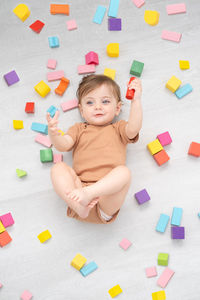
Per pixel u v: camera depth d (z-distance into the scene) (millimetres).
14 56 1527
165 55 1523
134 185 1435
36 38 1540
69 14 1553
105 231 1408
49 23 1549
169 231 1403
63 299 1360
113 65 1514
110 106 1321
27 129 1478
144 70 1509
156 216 1416
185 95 1493
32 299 1362
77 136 1336
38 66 1521
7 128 1479
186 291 1362
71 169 1274
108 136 1313
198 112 1484
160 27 1543
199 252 1390
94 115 1316
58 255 1394
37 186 1441
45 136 1467
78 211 1202
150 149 1418
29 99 1497
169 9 1548
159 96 1492
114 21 1526
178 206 1421
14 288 1368
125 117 1468
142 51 1525
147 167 1445
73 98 1493
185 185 1435
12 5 1554
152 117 1479
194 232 1404
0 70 1519
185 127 1474
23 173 1427
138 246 1396
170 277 1367
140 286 1367
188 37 1537
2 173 1447
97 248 1396
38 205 1430
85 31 1542
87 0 1555
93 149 1299
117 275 1376
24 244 1400
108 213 1271
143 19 1546
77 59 1522
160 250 1393
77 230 1411
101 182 1146
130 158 1451
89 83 1325
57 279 1376
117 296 1361
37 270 1383
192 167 1446
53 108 1479
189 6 1554
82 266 1377
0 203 1426
